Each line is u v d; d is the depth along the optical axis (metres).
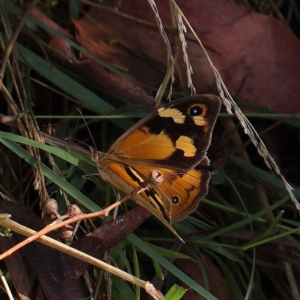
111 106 0.33
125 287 0.29
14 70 0.32
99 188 0.32
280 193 0.33
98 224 0.31
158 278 0.30
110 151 0.28
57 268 0.28
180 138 0.27
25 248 0.28
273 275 0.32
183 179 0.27
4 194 0.31
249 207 0.33
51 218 0.27
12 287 0.29
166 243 0.32
